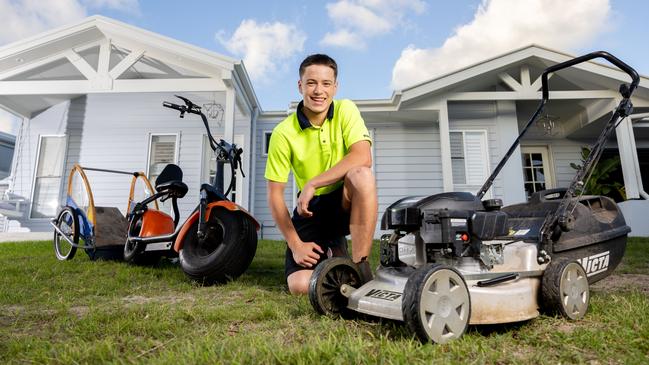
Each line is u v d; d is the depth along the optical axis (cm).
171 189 424
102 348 154
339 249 275
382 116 996
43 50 875
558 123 1127
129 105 1068
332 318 197
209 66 836
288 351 138
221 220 343
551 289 188
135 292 310
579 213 243
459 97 925
